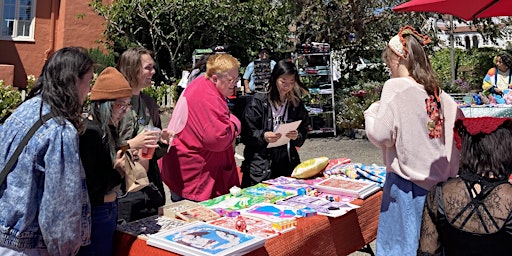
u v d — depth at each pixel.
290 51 16.39
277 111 3.95
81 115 2.11
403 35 2.79
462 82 13.94
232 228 2.53
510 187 1.76
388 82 2.75
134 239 2.38
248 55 16.94
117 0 16.22
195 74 5.38
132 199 2.91
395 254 2.75
